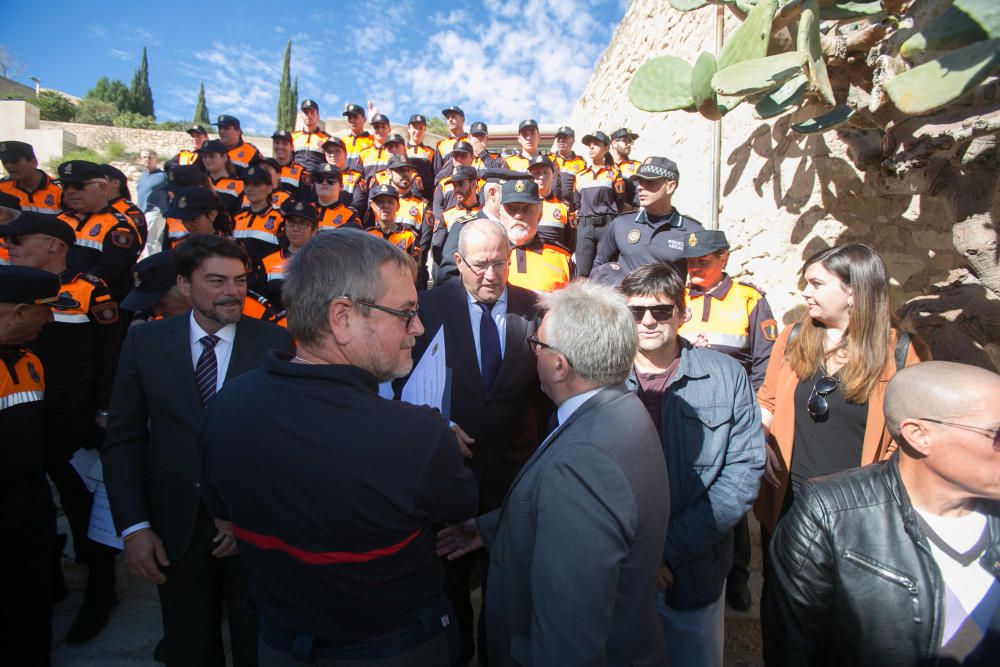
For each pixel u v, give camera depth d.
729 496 1.47
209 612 1.64
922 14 1.33
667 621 1.53
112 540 1.76
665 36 4.39
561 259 2.68
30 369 1.69
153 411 1.57
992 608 1.00
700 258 2.31
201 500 1.57
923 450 1.00
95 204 2.95
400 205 5.20
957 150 1.49
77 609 2.30
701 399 1.54
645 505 1.06
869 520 1.10
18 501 1.66
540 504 1.06
